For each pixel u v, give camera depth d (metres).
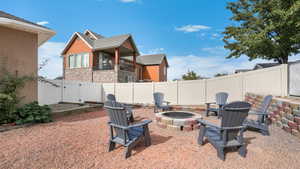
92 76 14.11
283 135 3.72
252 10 10.21
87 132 3.87
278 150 2.88
